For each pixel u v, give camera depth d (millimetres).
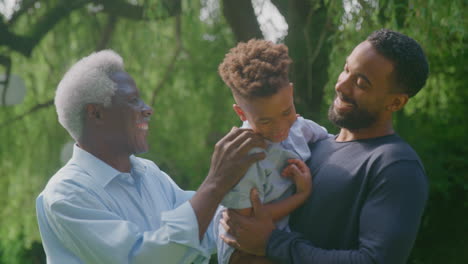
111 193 1886
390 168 1555
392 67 1594
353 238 1608
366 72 1608
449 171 7047
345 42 4836
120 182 1921
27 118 6465
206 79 7020
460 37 4727
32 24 6246
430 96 6328
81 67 1904
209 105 7043
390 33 1637
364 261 1489
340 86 1659
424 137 6785
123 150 1933
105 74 1886
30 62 6406
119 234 1740
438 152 6887
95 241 1743
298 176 1672
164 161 6645
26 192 6414
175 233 1705
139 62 6473
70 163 1931
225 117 6992
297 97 5723
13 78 5875
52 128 6430
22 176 6410
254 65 1533
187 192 2197
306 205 1691
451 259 7082
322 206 1652
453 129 6973
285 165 1716
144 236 1755
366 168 1604
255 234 1634
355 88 1636
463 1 4480
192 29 6570
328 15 4996
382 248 1484
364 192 1589
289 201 1667
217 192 1688
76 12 6473
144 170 2049
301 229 1690
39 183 6340
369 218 1538
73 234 1775
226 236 1709
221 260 1792
